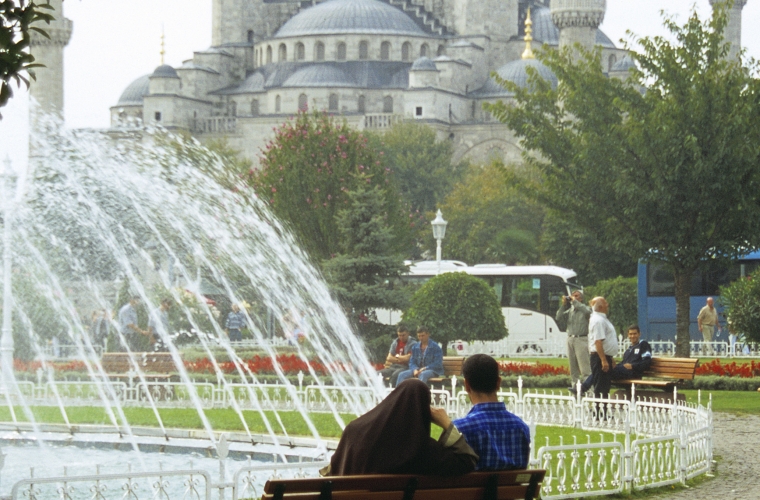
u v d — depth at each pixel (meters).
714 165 70.75
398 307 80.56
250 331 99.12
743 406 55.62
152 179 68.38
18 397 57.31
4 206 61.50
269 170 106.25
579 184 77.44
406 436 17.48
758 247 76.25
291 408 53.47
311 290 78.88
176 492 31.62
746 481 33.50
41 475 35.03
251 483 26.30
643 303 108.94
